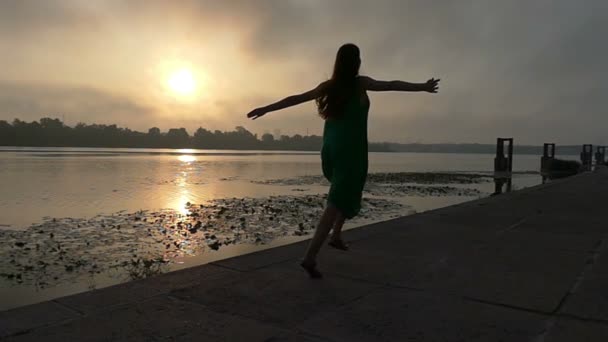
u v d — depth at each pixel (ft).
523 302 9.34
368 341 7.40
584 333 7.72
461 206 26.16
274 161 252.62
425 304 9.21
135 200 61.93
